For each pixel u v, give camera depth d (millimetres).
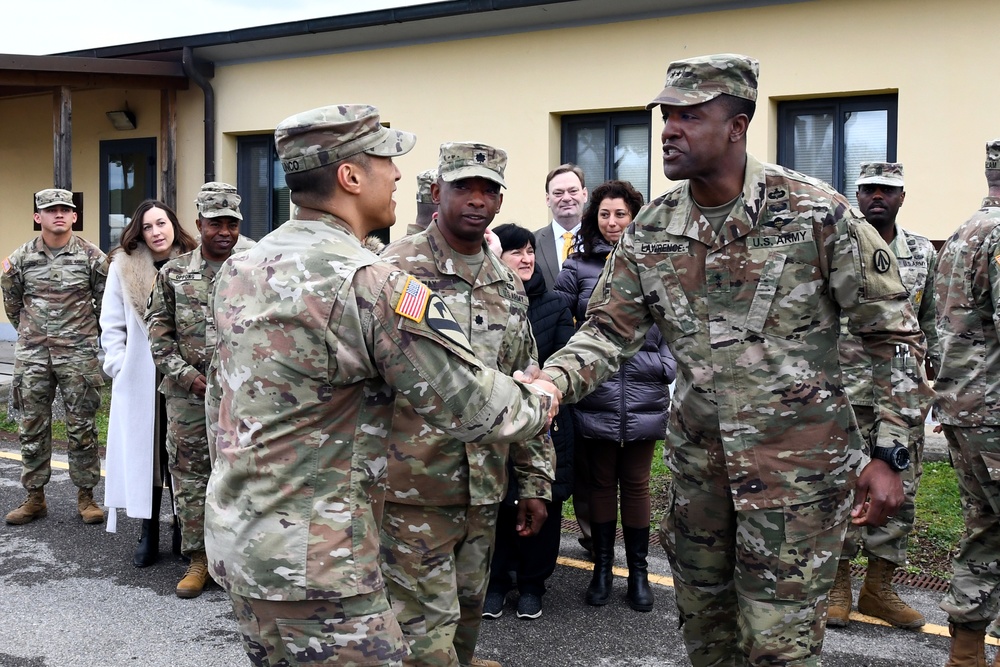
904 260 4668
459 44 9625
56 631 4406
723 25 8289
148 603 4785
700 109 2783
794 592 2895
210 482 2434
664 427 4535
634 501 4633
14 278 6211
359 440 2318
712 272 2920
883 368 2822
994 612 3801
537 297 4559
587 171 9273
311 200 2410
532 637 4281
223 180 11422
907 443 2775
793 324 2875
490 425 2363
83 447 6199
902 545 4418
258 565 2242
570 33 9016
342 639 2240
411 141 2508
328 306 2252
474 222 3350
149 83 11211
